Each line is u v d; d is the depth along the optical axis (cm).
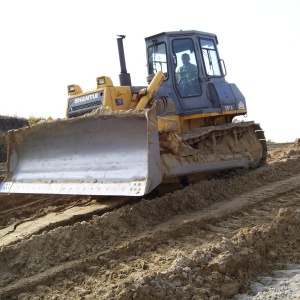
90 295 428
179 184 789
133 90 846
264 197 801
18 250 526
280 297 420
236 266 477
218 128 919
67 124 748
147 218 657
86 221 657
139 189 611
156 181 626
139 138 655
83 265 506
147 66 966
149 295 401
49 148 798
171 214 692
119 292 409
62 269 496
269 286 453
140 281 418
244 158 911
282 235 574
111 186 651
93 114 695
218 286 439
